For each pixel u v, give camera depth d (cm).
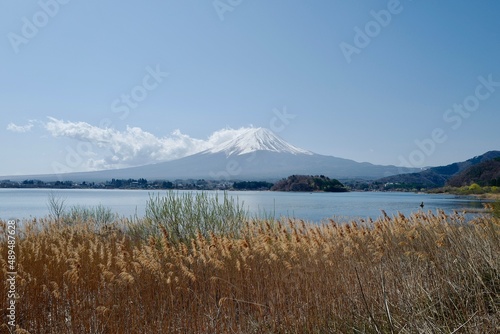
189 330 516
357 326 470
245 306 588
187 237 1017
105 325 530
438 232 796
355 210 3544
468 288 484
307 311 530
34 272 690
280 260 679
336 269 648
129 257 726
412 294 487
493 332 392
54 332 541
